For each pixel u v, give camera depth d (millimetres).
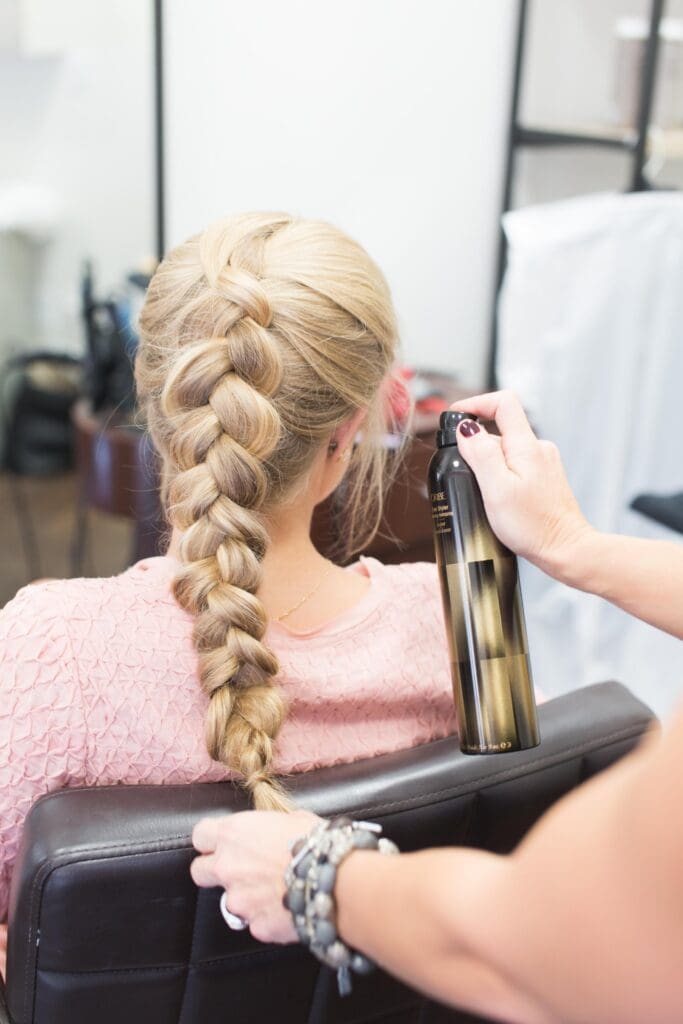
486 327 2846
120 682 780
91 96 2852
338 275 821
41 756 771
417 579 918
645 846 439
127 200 2873
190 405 807
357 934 596
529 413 2160
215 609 780
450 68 2615
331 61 2518
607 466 2166
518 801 825
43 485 3861
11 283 3383
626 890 445
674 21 2596
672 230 2047
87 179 2986
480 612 750
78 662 771
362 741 864
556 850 477
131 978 744
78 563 3176
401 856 598
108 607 793
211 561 798
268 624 837
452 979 538
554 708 885
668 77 2564
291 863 626
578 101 2811
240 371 793
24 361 3578
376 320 843
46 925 711
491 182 2740
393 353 886
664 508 1840
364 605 881
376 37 2533
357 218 2646
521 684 757
